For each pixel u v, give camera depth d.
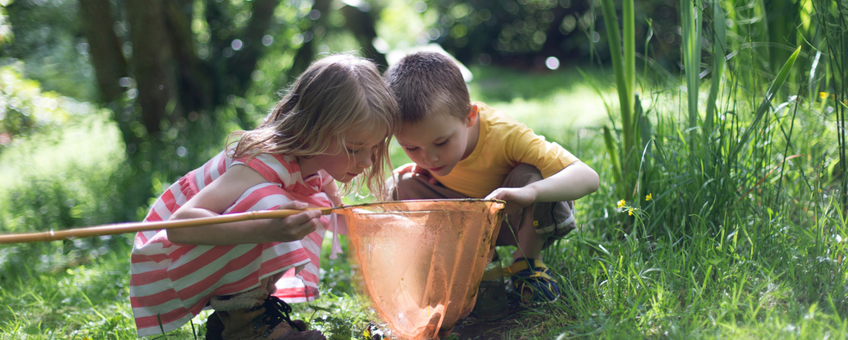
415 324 1.86
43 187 4.85
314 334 1.94
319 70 1.89
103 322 2.42
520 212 2.32
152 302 1.91
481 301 2.16
